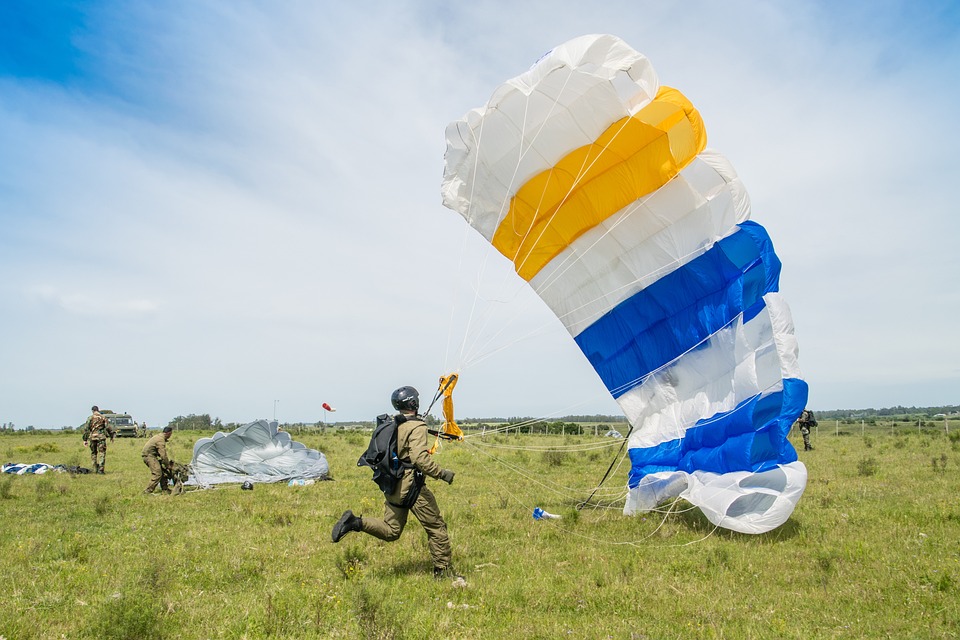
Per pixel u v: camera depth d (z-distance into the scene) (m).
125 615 4.73
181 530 8.98
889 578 6.16
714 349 9.46
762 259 8.80
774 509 7.87
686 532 8.45
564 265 10.24
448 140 9.55
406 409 6.48
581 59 7.20
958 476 13.14
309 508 10.85
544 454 19.45
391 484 6.26
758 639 4.70
